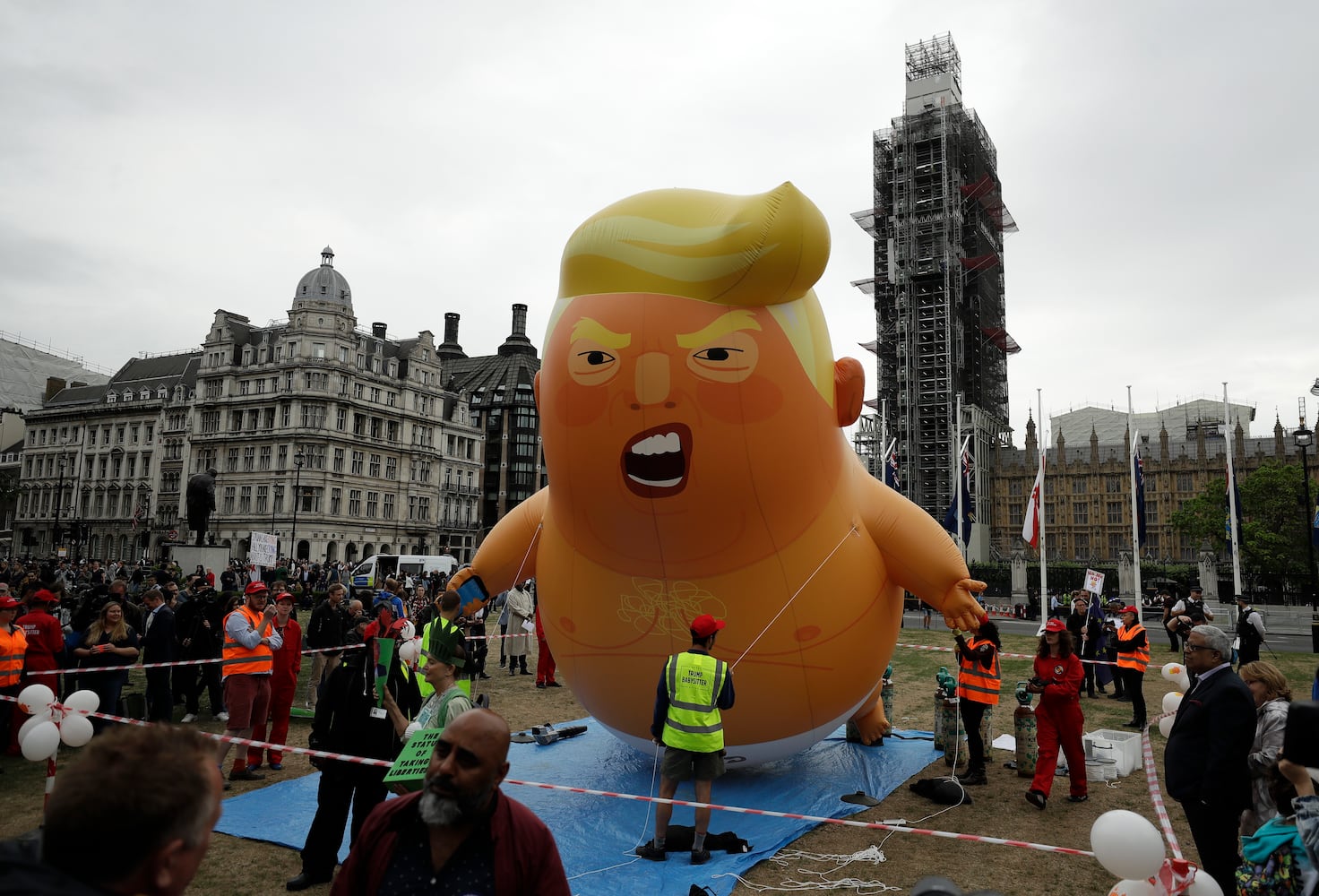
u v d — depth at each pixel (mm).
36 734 6004
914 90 68188
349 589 28578
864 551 6570
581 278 5949
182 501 66000
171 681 9836
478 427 78875
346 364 62438
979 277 67312
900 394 65875
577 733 9438
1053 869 5559
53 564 37719
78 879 1466
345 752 5148
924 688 13820
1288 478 51250
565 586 6414
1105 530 77438
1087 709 12398
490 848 2260
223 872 5406
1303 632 29250
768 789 7184
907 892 5145
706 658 5551
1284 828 3027
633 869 5387
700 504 5594
